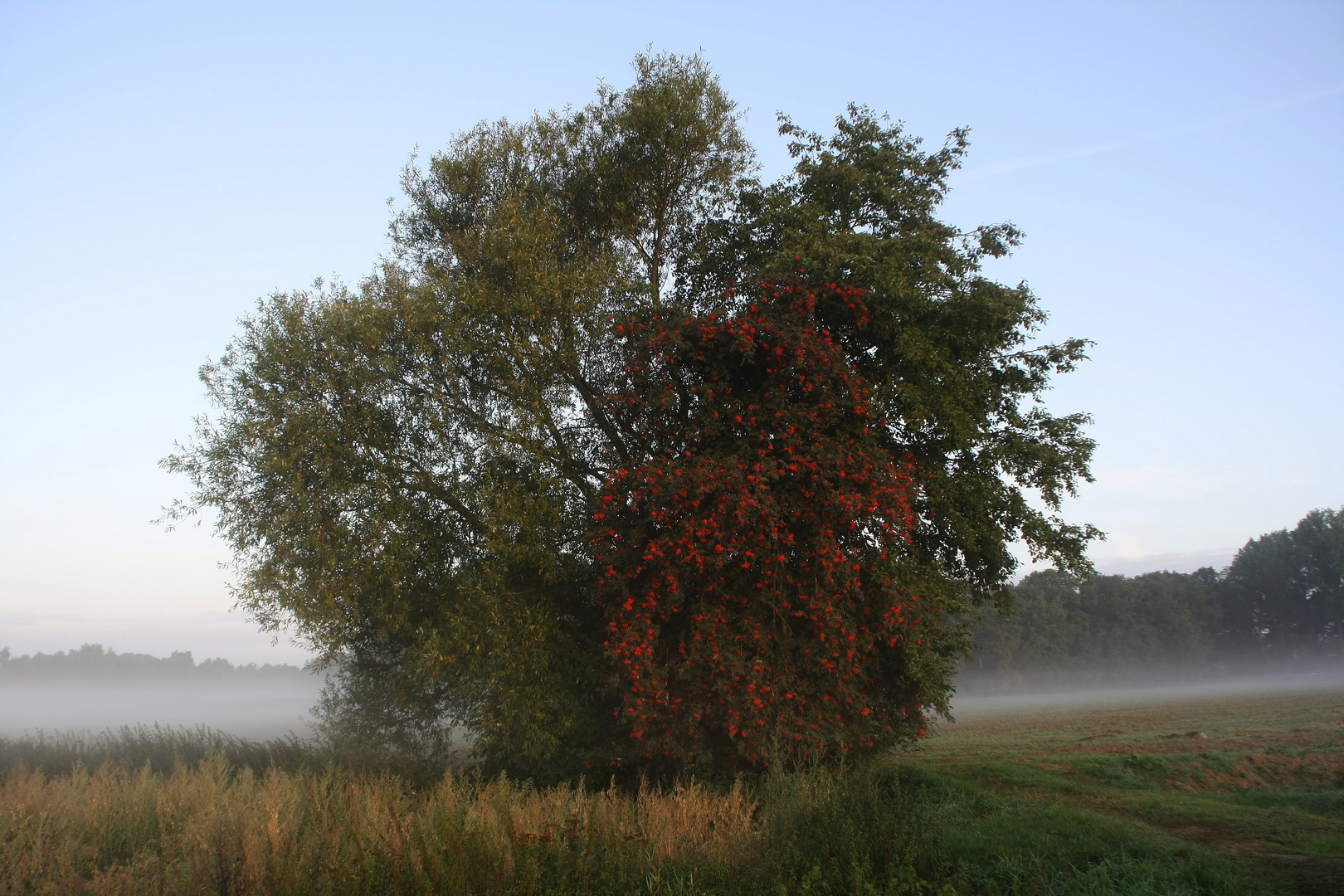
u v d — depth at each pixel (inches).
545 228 649.0
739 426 542.6
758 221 666.2
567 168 724.7
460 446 608.1
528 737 539.5
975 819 440.1
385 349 595.2
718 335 547.2
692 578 523.8
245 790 444.5
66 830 392.5
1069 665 3907.5
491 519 559.2
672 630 555.2
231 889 283.7
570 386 653.9
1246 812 455.5
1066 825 402.6
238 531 555.5
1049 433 607.5
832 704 520.4
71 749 705.6
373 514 551.5
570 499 597.0
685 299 719.1
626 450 641.6
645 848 334.6
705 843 343.3
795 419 514.9
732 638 515.2
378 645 647.8
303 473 549.6
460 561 602.9
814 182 669.3
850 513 490.6
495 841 316.2
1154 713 1711.4
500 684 545.0
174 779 501.0
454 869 284.5
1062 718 1731.1
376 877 283.4
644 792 455.8
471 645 543.2
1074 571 598.2
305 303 591.5
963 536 579.2
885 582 522.6
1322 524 4099.4
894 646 550.9
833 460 503.5
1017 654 3917.3
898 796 395.9
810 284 564.1
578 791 445.1
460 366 618.8
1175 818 446.0
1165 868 323.3
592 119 732.0
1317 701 1830.7
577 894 289.0
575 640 601.9
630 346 600.4
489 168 696.4
